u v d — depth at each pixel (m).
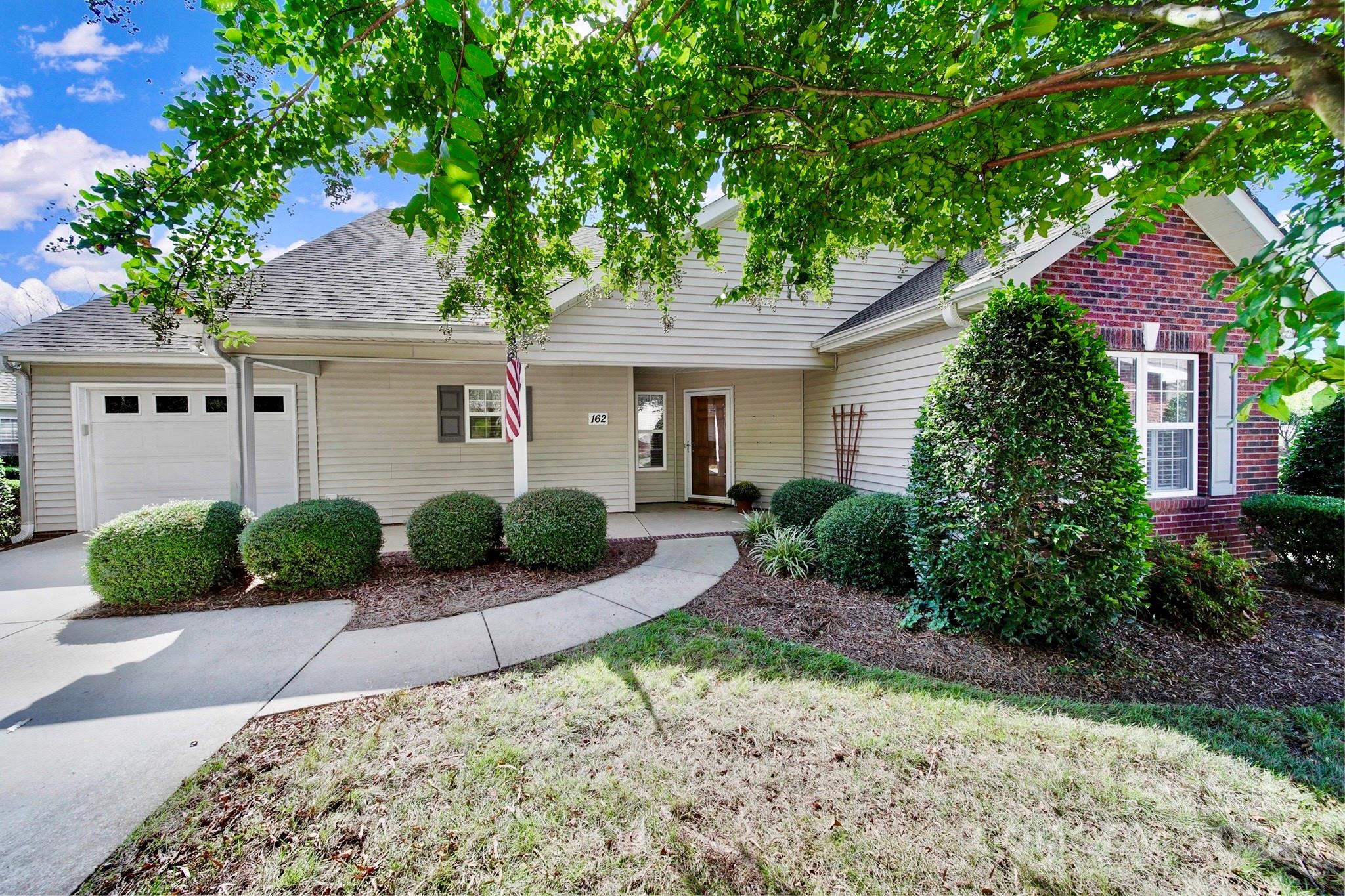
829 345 8.16
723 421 10.80
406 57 2.14
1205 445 6.06
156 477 8.52
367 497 8.77
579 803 2.32
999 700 3.18
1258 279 1.43
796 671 3.54
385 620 4.59
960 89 2.51
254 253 3.02
